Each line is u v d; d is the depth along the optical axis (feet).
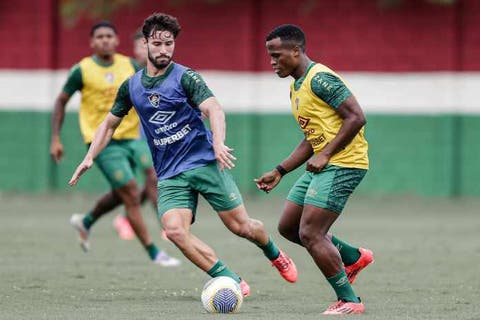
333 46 265.95
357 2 264.93
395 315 94.38
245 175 268.82
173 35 98.89
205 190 100.68
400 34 263.90
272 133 268.41
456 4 261.65
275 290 114.73
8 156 271.90
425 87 263.49
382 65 264.52
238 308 95.96
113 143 141.90
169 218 98.37
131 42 268.21
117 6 265.34
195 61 269.23
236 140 268.62
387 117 264.93
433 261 143.64
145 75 99.96
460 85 262.47
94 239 172.65
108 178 140.87
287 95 267.59
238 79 268.00
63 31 270.46
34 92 269.85
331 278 95.25
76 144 269.44
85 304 102.47
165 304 102.68
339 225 197.47
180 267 136.77
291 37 95.25
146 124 100.63
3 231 181.98
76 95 268.21
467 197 263.29
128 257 147.84
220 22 268.41
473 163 263.70
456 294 111.14
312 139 96.73
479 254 152.56
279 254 108.27
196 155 100.32
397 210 230.89
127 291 112.98
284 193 268.62
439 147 263.90
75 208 230.27
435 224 200.64
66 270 131.85
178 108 98.94
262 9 268.00
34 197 257.75
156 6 268.21
